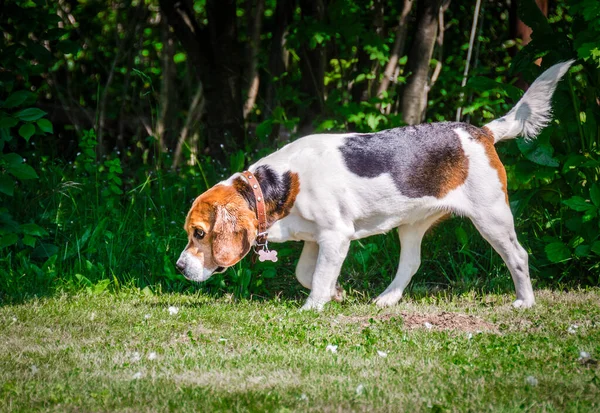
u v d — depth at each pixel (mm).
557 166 9016
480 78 9539
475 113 13477
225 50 12180
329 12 11672
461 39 14766
